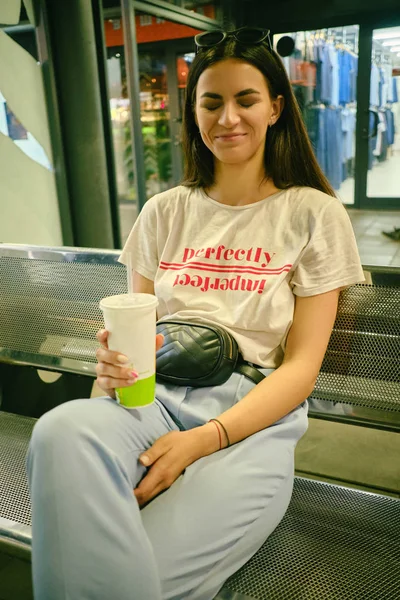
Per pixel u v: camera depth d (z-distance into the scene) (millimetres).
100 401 1047
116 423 1000
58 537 865
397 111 7473
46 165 3758
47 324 1884
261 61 1225
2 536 1279
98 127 3717
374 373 1448
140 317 956
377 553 1169
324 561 1144
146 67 7422
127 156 8273
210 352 1186
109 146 3902
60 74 3602
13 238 3582
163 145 7910
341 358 1482
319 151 8281
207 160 1393
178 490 995
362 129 7375
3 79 3318
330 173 8406
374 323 1433
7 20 3258
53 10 3453
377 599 1037
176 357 1198
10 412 1973
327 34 7598
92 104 3645
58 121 3691
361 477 1977
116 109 7973
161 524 943
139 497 976
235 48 1213
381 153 7590
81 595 850
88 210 3891
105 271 1747
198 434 1055
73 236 4020
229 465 1041
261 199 1314
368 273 1416
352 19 6848
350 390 1475
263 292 1239
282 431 1150
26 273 1896
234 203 1336
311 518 1299
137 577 851
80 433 920
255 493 1036
